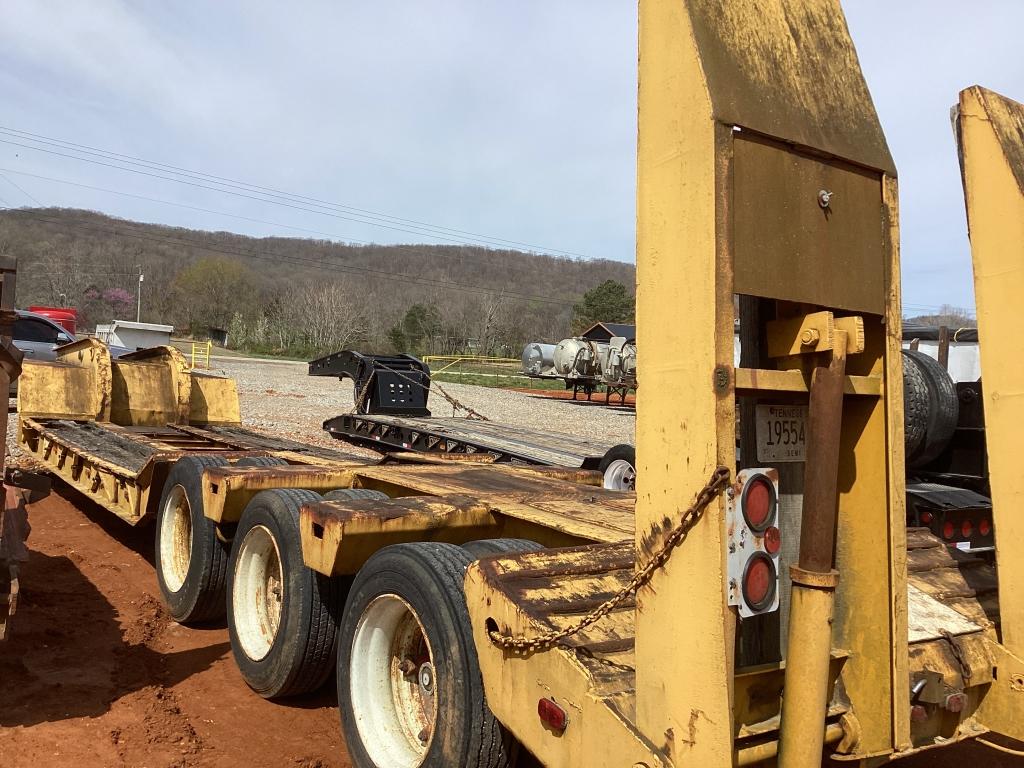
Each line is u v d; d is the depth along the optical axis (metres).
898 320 2.21
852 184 2.13
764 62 2.02
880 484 2.25
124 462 6.20
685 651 1.90
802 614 1.91
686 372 1.88
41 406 8.27
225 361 44.72
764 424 2.24
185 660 4.76
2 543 3.66
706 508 1.83
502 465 6.04
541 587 2.64
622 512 3.80
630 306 71.62
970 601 3.04
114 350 17.39
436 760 2.84
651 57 2.02
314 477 4.86
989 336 2.71
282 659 3.96
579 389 38.06
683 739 1.90
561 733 2.30
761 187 1.92
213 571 4.96
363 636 3.36
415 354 77.25
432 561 3.04
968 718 2.73
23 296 94.19
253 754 3.63
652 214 2.01
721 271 1.82
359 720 3.31
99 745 3.54
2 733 3.57
